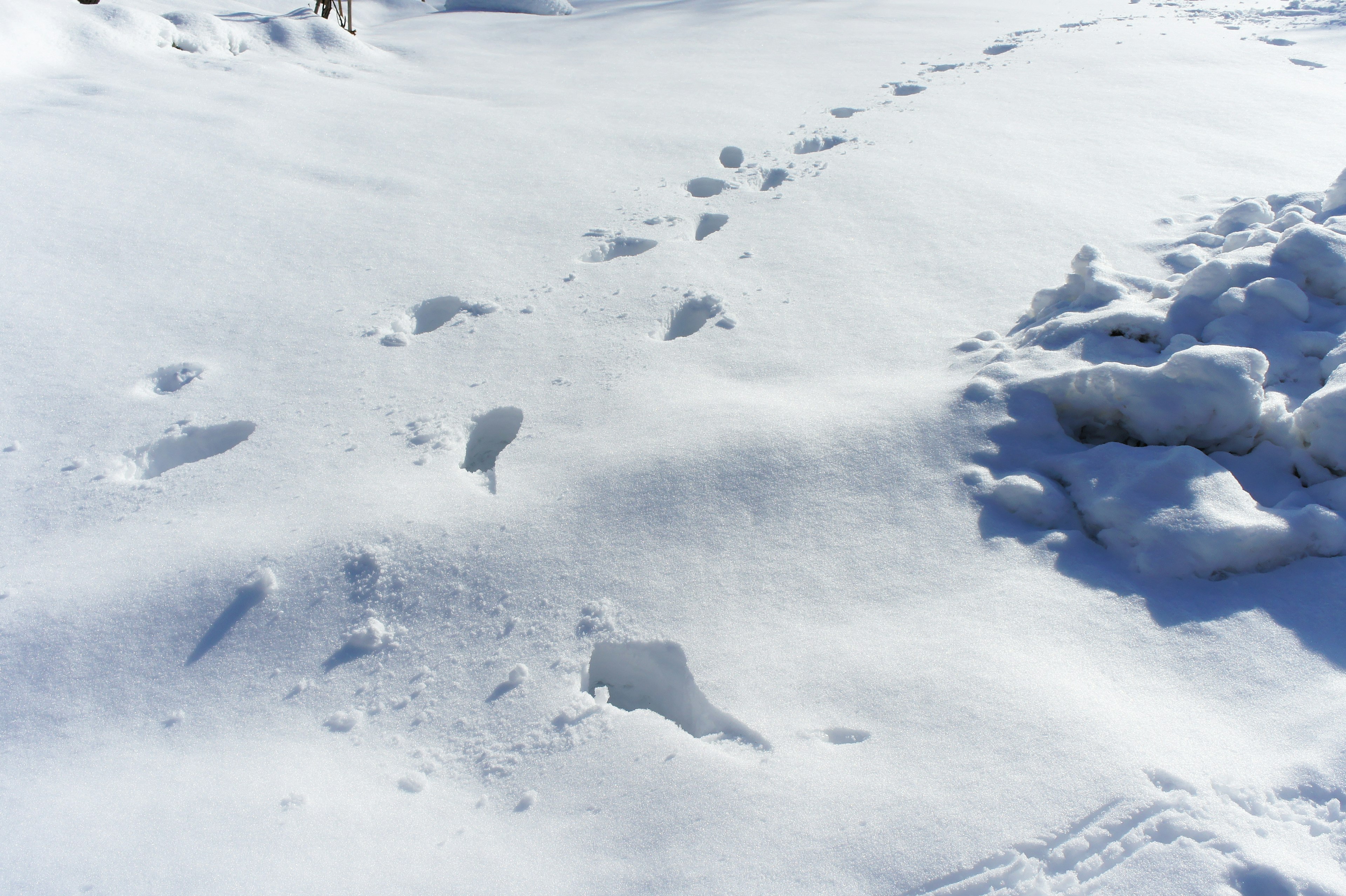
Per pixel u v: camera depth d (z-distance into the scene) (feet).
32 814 5.51
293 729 6.25
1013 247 12.92
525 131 19.21
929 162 16.75
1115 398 8.33
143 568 7.42
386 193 15.72
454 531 7.69
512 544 7.53
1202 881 4.49
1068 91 20.84
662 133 19.04
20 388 10.02
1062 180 15.48
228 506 8.27
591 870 4.97
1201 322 9.28
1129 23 28.48
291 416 9.70
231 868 5.06
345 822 5.39
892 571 7.06
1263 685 5.68
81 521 8.18
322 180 16.07
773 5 35.68
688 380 10.05
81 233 13.28
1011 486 7.62
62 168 15.12
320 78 22.86
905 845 4.83
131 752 6.08
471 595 7.16
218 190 15.20
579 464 8.46
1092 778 5.03
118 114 17.80
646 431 8.85
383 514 7.90
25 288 11.84
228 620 7.04
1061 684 5.74
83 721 6.35
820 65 25.27
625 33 31.55
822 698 5.99
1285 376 8.68
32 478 8.72
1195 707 5.57
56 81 19.34
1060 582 6.77
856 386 9.47
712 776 5.48
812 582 7.04
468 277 12.85
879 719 5.74
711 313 11.85
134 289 12.14
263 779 5.74
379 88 22.66
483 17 36.37
